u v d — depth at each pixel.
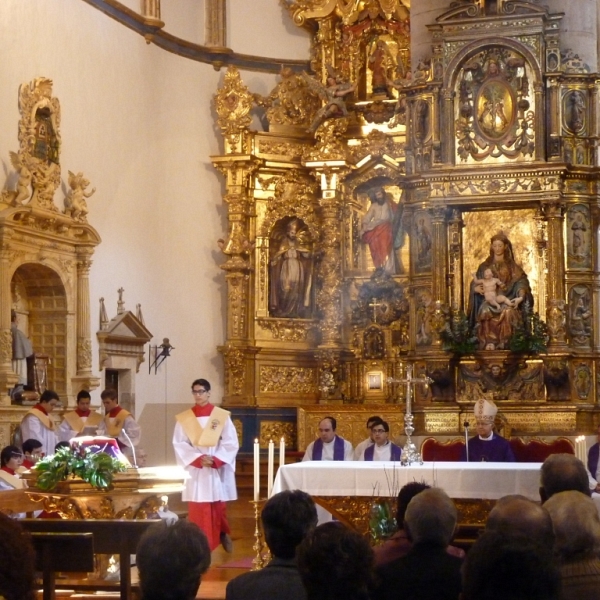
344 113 23.77
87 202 20.31
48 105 18.70
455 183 20.30
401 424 21.88
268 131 24.33
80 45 20.14
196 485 14.62
